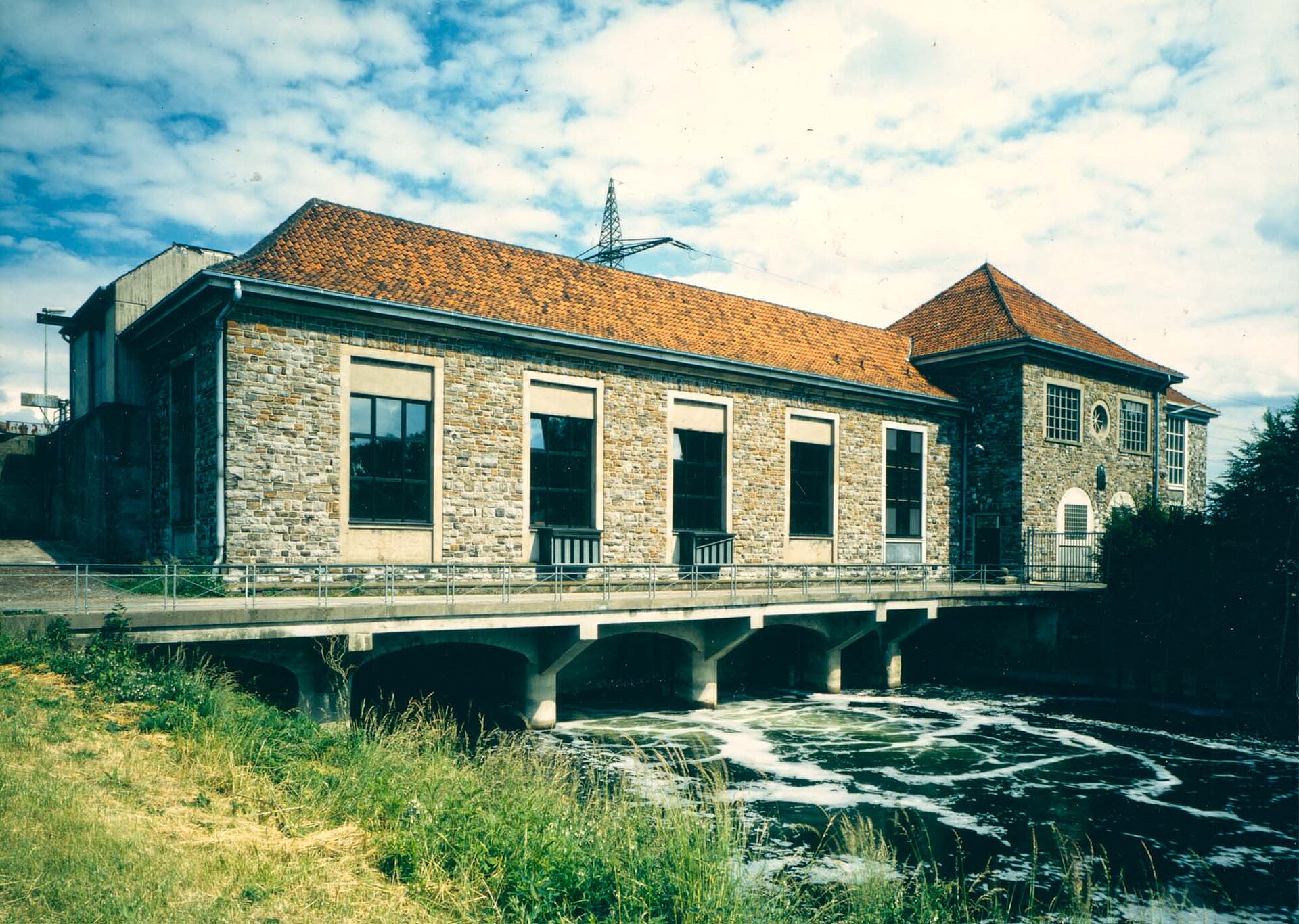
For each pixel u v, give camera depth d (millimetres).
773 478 24141
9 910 4324
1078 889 9078
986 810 12797
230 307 15438
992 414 29000
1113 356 31031
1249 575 20625
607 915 5789
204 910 4715
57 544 22625
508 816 7004
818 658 22484
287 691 13531
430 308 17391
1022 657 24375
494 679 18266
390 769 8273
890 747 16641
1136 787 14141
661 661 21656
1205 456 38062
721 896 6020
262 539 15672
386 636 13984
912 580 25469
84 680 9539
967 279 33375
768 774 14484
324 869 5754
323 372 16500
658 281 25422
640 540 21141
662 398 21750
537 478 19531
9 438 30109
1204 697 20922
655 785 12266
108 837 5434
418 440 17734
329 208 19484
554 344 19438
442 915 5391
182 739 7992
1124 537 24172
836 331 29078
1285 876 10414
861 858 9469
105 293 21156
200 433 16578
